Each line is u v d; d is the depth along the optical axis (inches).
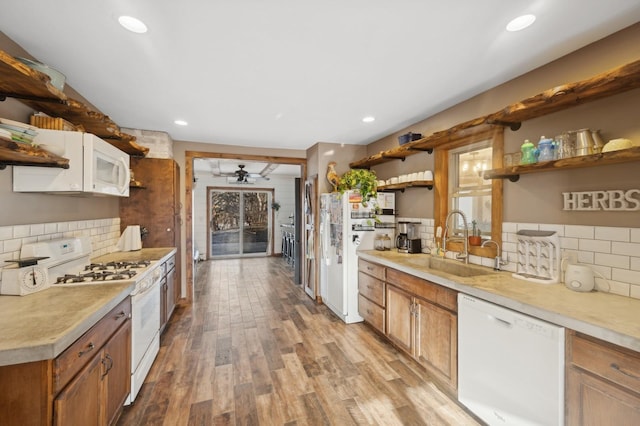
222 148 166.1
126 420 70.6
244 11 55.1
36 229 72.7
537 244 76.6
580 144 65.4
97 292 64.4
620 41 61.4
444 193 113.8
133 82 86.4
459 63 75.6
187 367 94.7
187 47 67.7
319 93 94.7
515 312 60.4
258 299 168.2
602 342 46.8
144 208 133.2
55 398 42.4
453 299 77.5
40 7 53.3
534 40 65.1
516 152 83.7
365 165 159.2
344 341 114.1
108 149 81.1
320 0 52.1
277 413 73.4
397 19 57.7
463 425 69.1
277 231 329.4
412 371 92.7
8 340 41.1
